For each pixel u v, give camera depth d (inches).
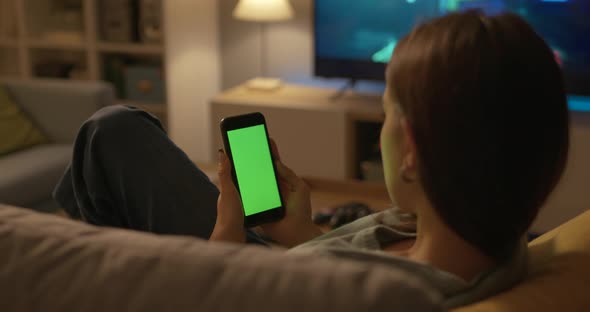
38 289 19.5
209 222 49.4
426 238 28.4
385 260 27.5
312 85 163.3
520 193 25.5
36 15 167.8
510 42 24.9
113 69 166.7
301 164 145.5
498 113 24.3
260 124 44.0
